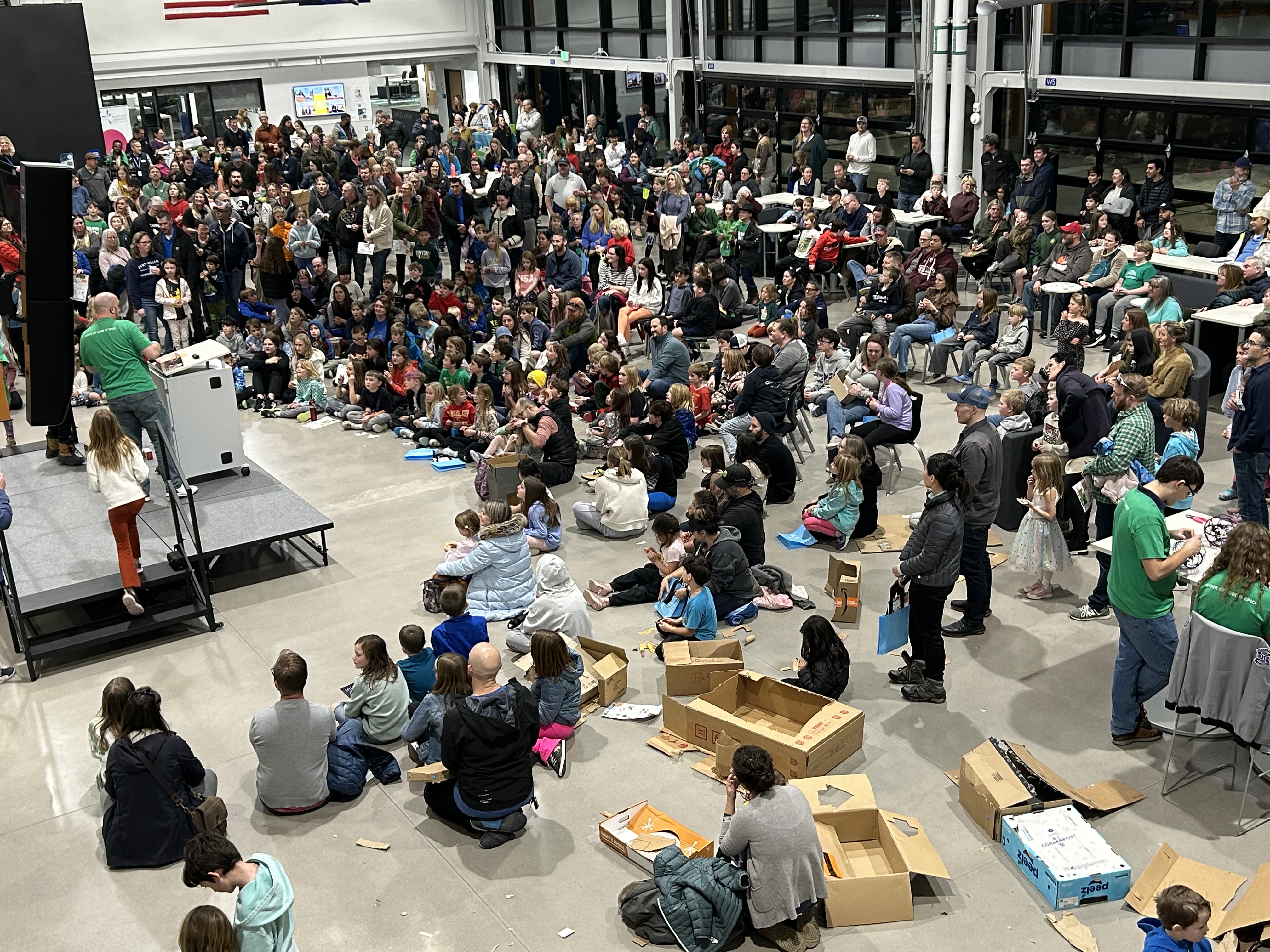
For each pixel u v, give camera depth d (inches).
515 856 220.7
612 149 911.0
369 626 316.8
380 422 486.9
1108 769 236.2
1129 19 628.7
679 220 697.6
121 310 614.9
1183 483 225.0
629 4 991.6
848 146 805.9
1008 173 695.7
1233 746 242.5
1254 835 214.2
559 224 690.8
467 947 197.8
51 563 327.6
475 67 1197.1
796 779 229.3
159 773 221.1
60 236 307.0
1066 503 329.1
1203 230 626.8
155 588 340.2
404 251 657.0
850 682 275.3
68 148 900.0
